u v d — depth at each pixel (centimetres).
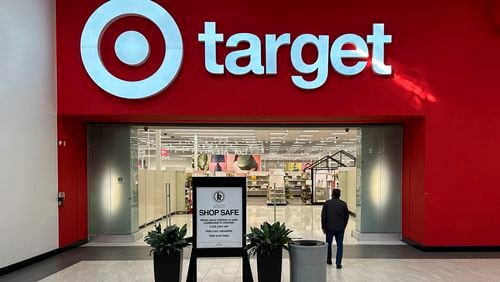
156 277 522
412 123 859
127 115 799
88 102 786
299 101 794
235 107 793
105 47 785
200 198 543
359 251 798
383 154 930
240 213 545
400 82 794
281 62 796
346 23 796
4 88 634
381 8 797
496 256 744
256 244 538
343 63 799
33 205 705
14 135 657
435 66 793
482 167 788
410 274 620
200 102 791
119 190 933
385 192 927
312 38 787
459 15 796
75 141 868
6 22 641
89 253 795
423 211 797
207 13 793
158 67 784
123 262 714
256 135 2150
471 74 793
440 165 787
